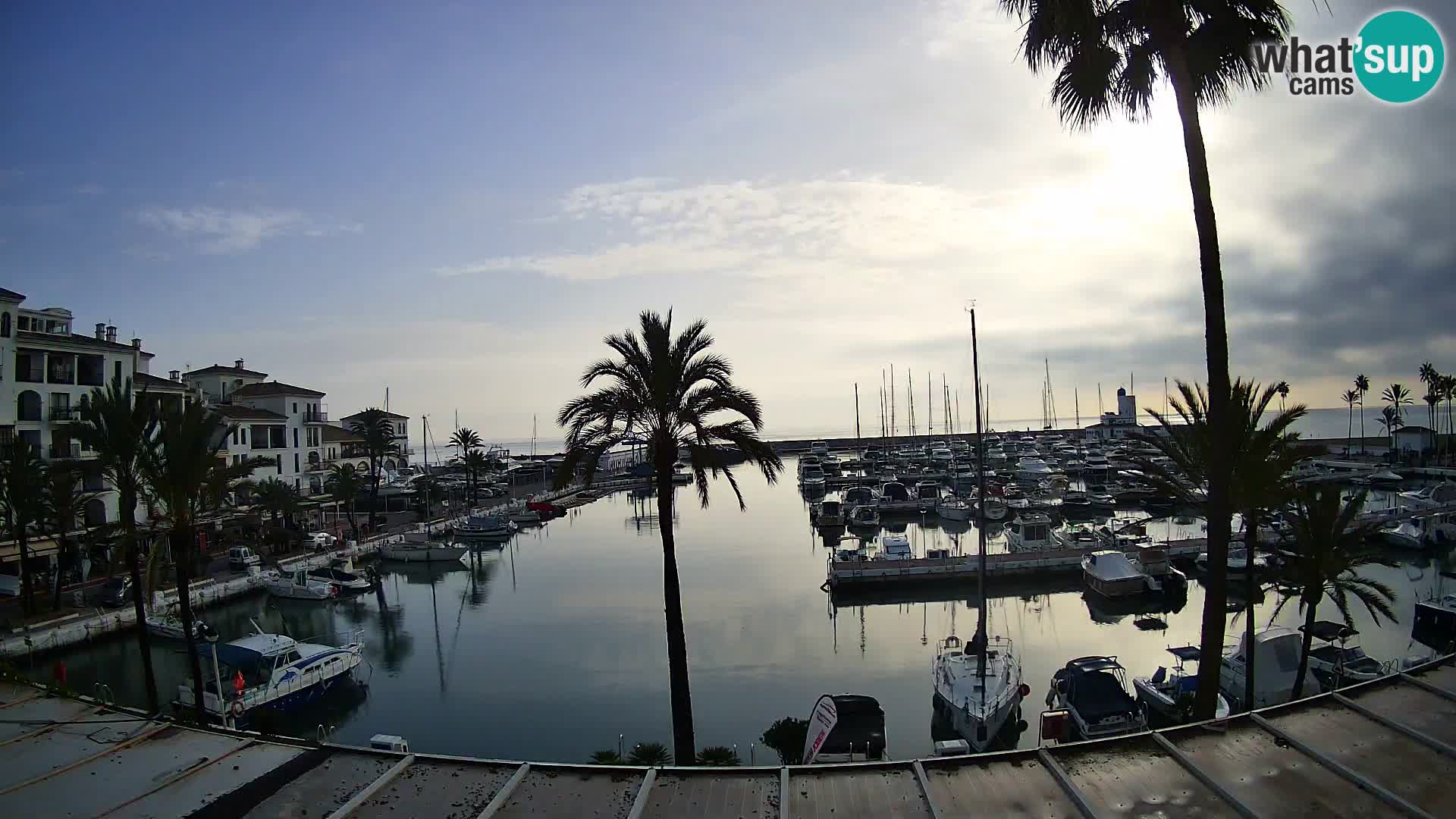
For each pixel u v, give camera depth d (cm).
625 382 2308
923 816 833
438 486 10181
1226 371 1536
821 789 891
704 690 3209
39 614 4138
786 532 7850
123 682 3516
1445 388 10081
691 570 5850
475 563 6500
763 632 4084
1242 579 4716
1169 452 2338
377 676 3572
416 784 888
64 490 4231
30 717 994
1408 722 987
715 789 895
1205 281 1544
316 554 6100
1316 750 924
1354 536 2417
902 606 4662
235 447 7506
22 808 795
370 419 8144
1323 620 3788
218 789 852
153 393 5984
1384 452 11981
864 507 8012
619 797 877
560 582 5569
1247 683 2366
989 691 2709
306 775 892
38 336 5062
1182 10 1501
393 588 5616
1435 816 786
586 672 3500
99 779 861
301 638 4266
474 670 3609
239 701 2891
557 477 2294
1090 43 1521
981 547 2936
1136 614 4388
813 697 3102
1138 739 980
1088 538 6028
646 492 12275
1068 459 12306
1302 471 8725
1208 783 872
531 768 933
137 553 2783
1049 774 912
